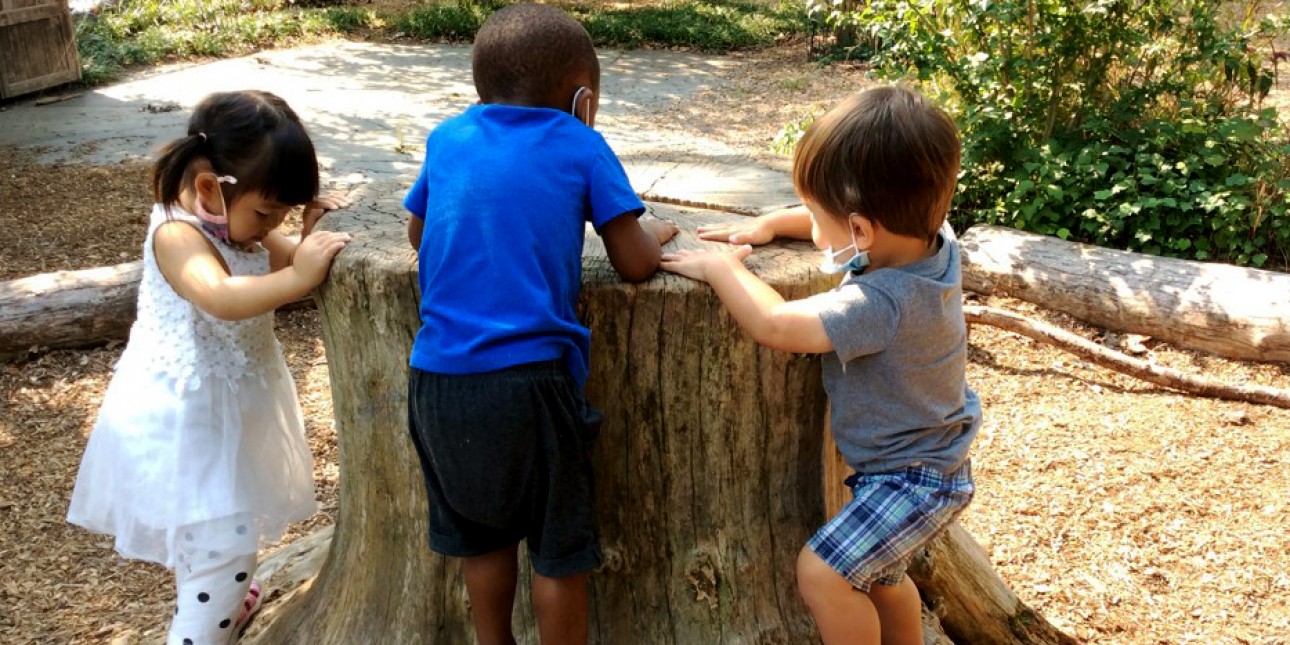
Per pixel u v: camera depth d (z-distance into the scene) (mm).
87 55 12109
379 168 8492
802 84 11672
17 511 4055
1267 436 4613
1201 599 3666
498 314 1911
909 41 6613
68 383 5055
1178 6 6586
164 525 2338
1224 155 6328
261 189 2252
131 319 5398
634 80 12094
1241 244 6020
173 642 2379
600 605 2412
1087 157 6254
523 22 2074
